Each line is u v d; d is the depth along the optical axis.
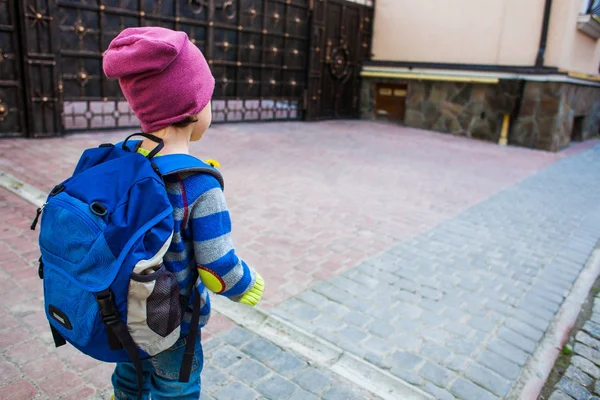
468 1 11.09
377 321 2.88
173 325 1.16
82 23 7.53
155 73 1.12
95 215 1.08
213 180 1.21
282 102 12.38
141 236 1.06
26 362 2.25
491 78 10.77
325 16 11.48
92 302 1.09
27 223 3.91
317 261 3.68
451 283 3.48
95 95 7.97
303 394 2.19
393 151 8.66
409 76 12.16
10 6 6.68
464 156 8.74
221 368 2.32
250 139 8.60
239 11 9.72
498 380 2.42
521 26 10.34
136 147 1.28
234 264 1.23
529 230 4.83
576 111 11.24
